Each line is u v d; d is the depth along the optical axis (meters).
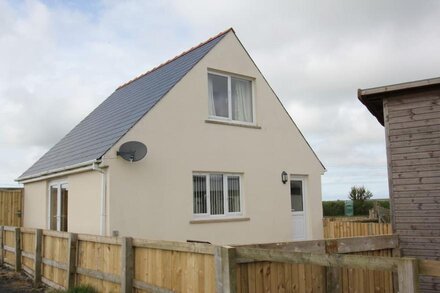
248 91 13.86
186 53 14.69
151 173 10.98
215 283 5.28
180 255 5.98
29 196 16.14
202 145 12.14
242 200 13.01
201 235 11.74
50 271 9.77
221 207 12.51
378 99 9.20
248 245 5.91
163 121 11.38
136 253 7.03
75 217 11.93
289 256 4.70
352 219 18.47
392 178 8.71
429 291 8.16
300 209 14.80
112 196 10.29
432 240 8.18
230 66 13.18
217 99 12.99
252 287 5.45
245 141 13.23
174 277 6.08
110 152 10.35
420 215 8.35
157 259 6.49
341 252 7.04
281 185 13.99
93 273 8.02
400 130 8.69
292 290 5.88
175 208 11.31
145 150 10.63
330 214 33.84
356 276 6.72
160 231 10.96
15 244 11.82
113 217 10.24
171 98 11.63
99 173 10.77
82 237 8.51
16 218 16.70
